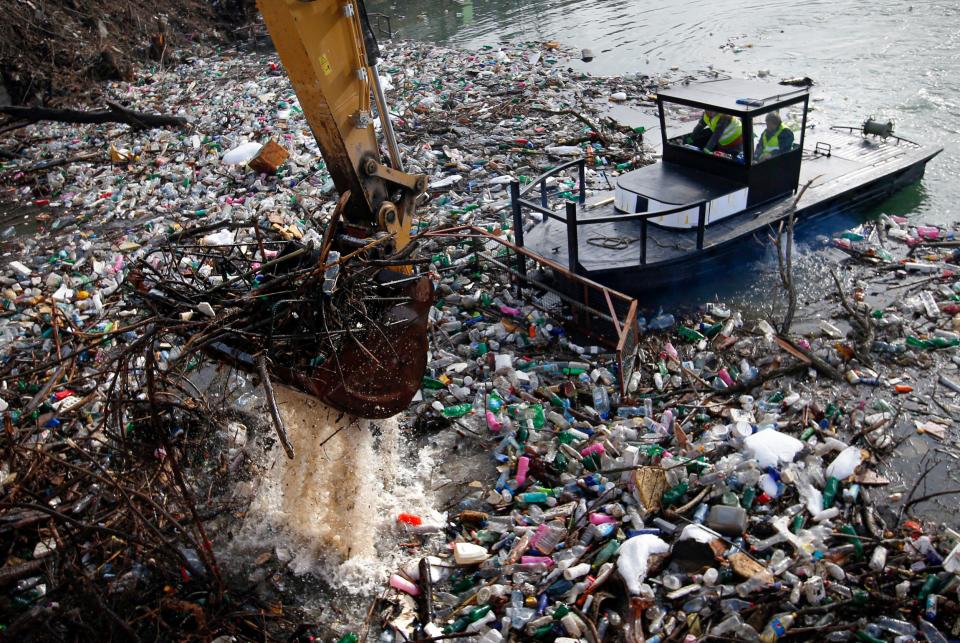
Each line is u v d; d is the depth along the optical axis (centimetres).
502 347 992
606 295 910
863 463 767
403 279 692
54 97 2152
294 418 736
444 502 779
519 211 1023
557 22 2680
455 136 1689
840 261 1109
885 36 2109
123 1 2598
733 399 866
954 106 1630
